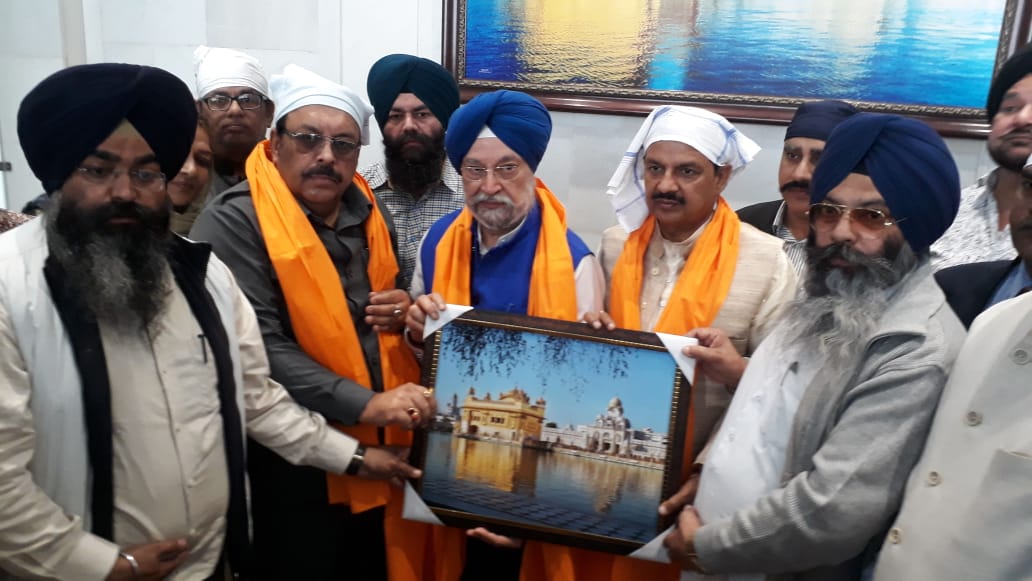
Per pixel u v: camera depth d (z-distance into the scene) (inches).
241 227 67.8
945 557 40.6
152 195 52.7
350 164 68.9
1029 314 42.4
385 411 63.3
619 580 64.6
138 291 51.4
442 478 64.4
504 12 125.6
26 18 138.1
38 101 48.9
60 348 49.4
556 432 62.4
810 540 47.8
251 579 62.7
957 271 66.7
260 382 63.1
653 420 60.9
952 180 49.6
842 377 49.7
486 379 63.6
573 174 130.4
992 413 41.6
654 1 121.1
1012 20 111.0
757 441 53.8
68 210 50.1
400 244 104.0
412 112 100.3
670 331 66.5
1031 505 36.9
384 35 132.0
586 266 69.1
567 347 62.6
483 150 64.9
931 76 115.6
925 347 47.2
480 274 69.9
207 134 99.7
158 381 53.4
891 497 46.9
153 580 52.1
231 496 58.8
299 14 133.4
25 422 47.9
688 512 57.6
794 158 91.2
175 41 137.0
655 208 67.8
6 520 47.1
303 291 66.3
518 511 63.2
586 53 124.9
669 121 66.6
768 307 66.4
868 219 50.2
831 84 119.0
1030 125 73.5
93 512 50.5
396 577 69.8
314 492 72.3
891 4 114.4
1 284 48.5
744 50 120.2
